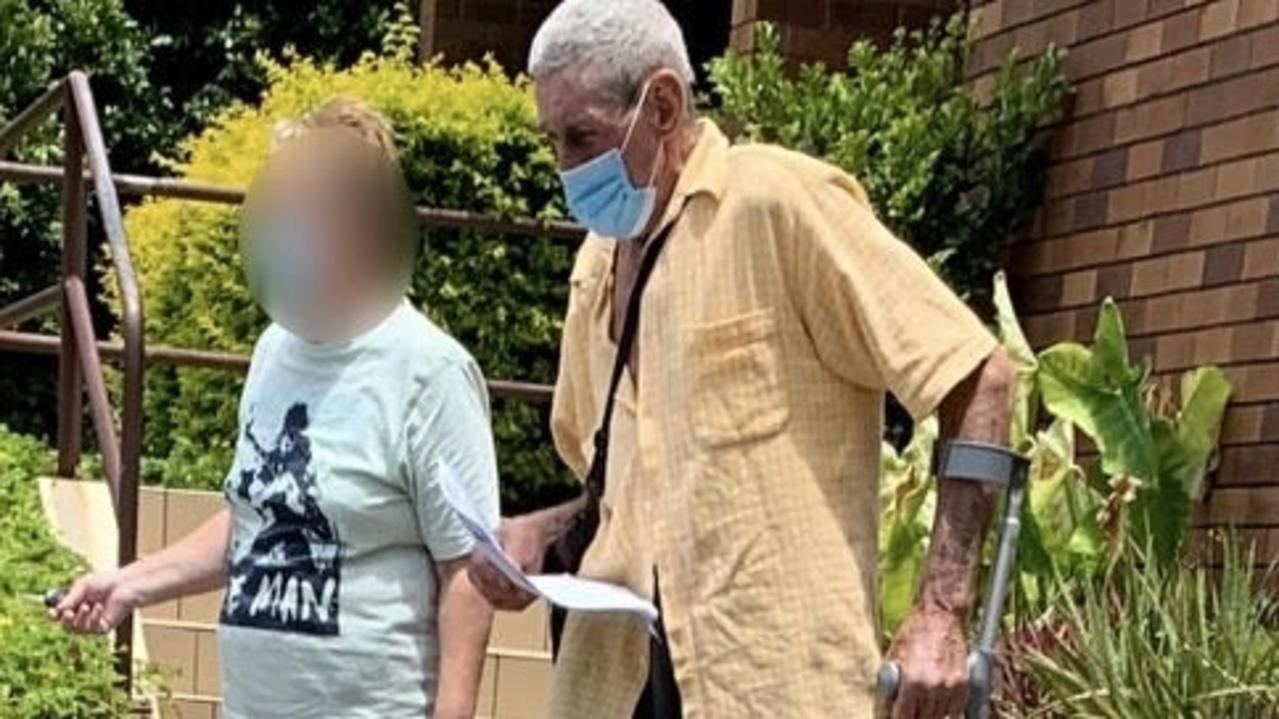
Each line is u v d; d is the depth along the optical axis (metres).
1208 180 6.33
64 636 5.47
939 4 8.41
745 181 3.23
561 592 3.17
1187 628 5.11
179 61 14.01
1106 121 6.92
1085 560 5.79
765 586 3.17
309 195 3.64
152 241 8.14
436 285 7.76
